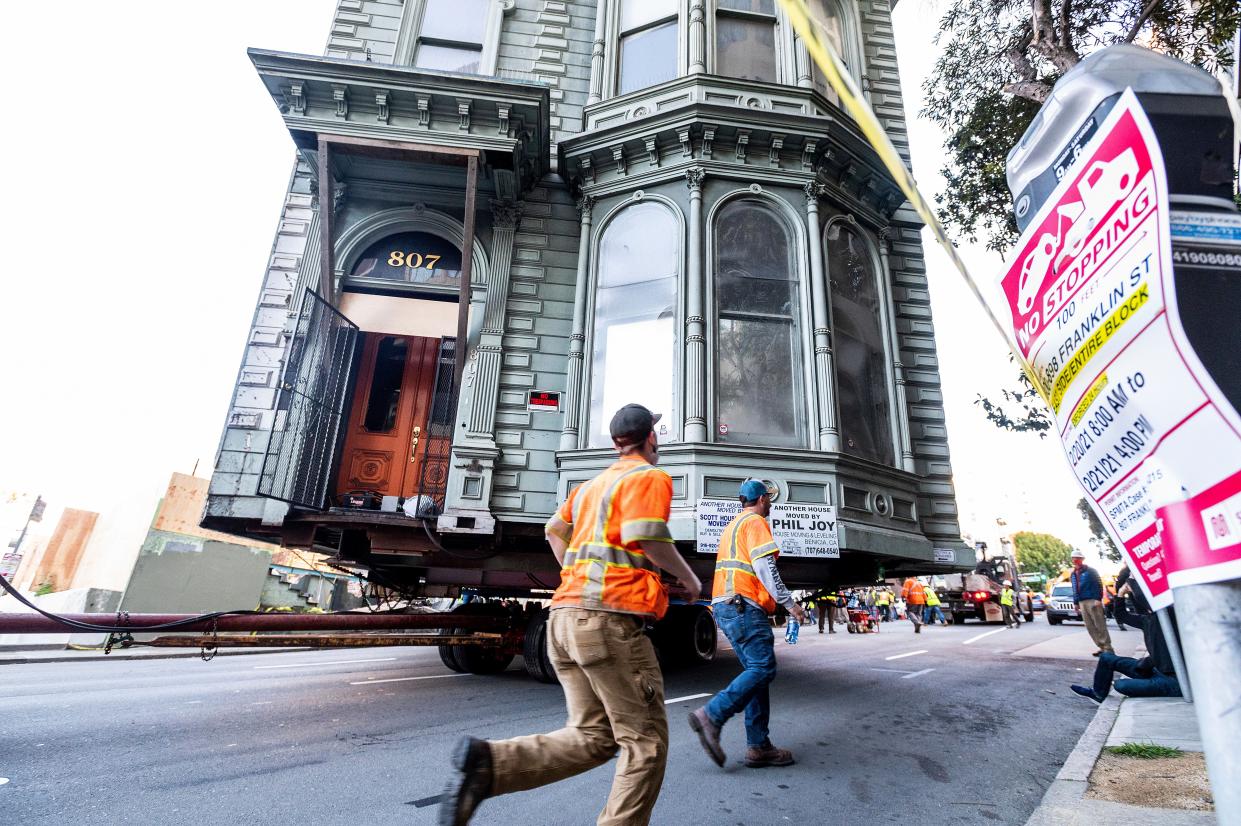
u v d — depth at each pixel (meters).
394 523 7.12
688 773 3.94
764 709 4.11
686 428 7.11
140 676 7.77
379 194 8.88
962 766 4.16
